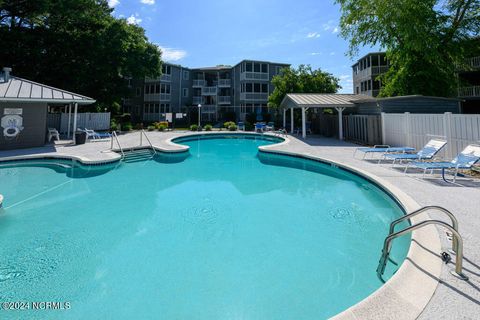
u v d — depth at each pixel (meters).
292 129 21.97
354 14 16.55
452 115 8.08
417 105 12.76
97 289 3.18
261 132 21.83
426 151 8.04
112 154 10.60
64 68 19.92
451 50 15.28
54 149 11.69
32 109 12.23
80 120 19.84
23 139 12.00
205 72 38.66
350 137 15.74
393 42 16.08
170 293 3.12
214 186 7.80
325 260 3.78
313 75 26.42
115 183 7.94
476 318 2.06
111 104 24.97
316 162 10.03
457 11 15.22
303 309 2.83
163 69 33.94
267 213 5.67
